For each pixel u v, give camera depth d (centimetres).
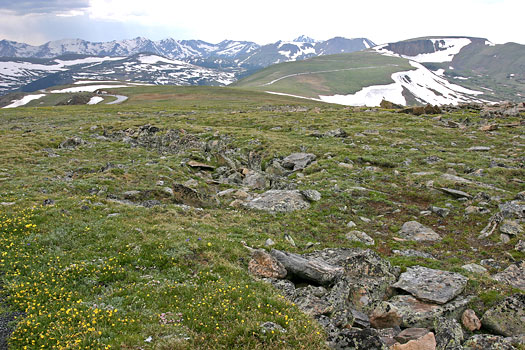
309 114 7962
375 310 1399
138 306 1195
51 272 1382
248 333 1056
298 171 3822
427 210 2609
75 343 958
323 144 4738
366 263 1647
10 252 1514
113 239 1731
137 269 1501
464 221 2383
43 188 2753
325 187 3073
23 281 1316
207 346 1001
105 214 2117
